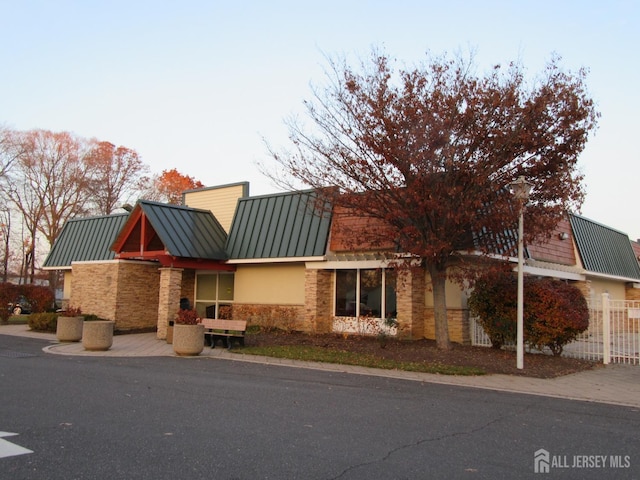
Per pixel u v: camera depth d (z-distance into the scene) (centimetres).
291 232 2066
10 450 578
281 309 2030
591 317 1752
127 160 5356
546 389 1077
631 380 1209
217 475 515
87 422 705
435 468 558
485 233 1492
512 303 1498
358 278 1958
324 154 1470
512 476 543
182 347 1480
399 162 1362
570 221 2389
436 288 1530
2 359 1328
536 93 1374
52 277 4881
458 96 1346
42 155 4844
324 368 1280
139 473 515
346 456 587
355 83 1426
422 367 1283
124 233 2116
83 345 1584
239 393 936
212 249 2150
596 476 554
